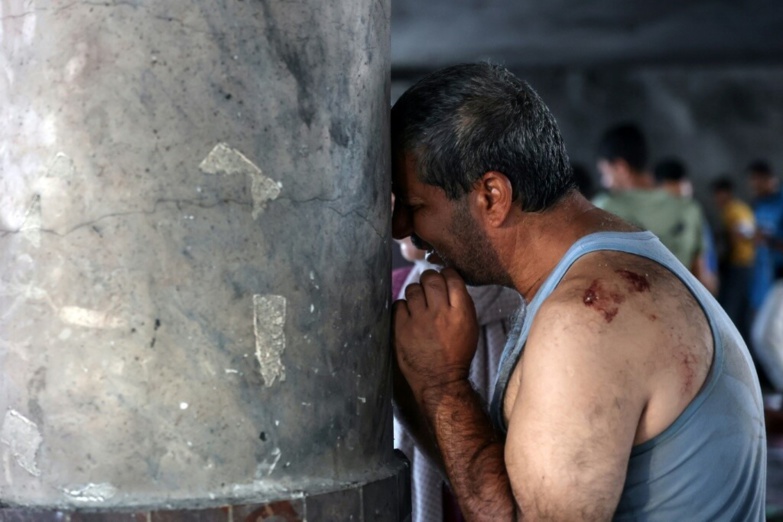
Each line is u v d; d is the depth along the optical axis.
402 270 2.71
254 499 1.39
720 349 1.59
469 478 1.65
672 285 1.58
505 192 1.67
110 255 1.38
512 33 10.55
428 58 11.94
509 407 1.70
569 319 1.50
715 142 13.01
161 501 1.37
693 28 10.36
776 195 9.97
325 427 1.49
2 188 1.45
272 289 1.43
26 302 1.42
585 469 1.45
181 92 1.38
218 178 1.40
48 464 1.41
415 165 1.70
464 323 1.73
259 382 1.42
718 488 1.56
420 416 1.93
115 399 1.38
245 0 1.42
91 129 1.39
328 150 1.49
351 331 1.54
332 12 1.50
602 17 9.75
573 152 13.22
